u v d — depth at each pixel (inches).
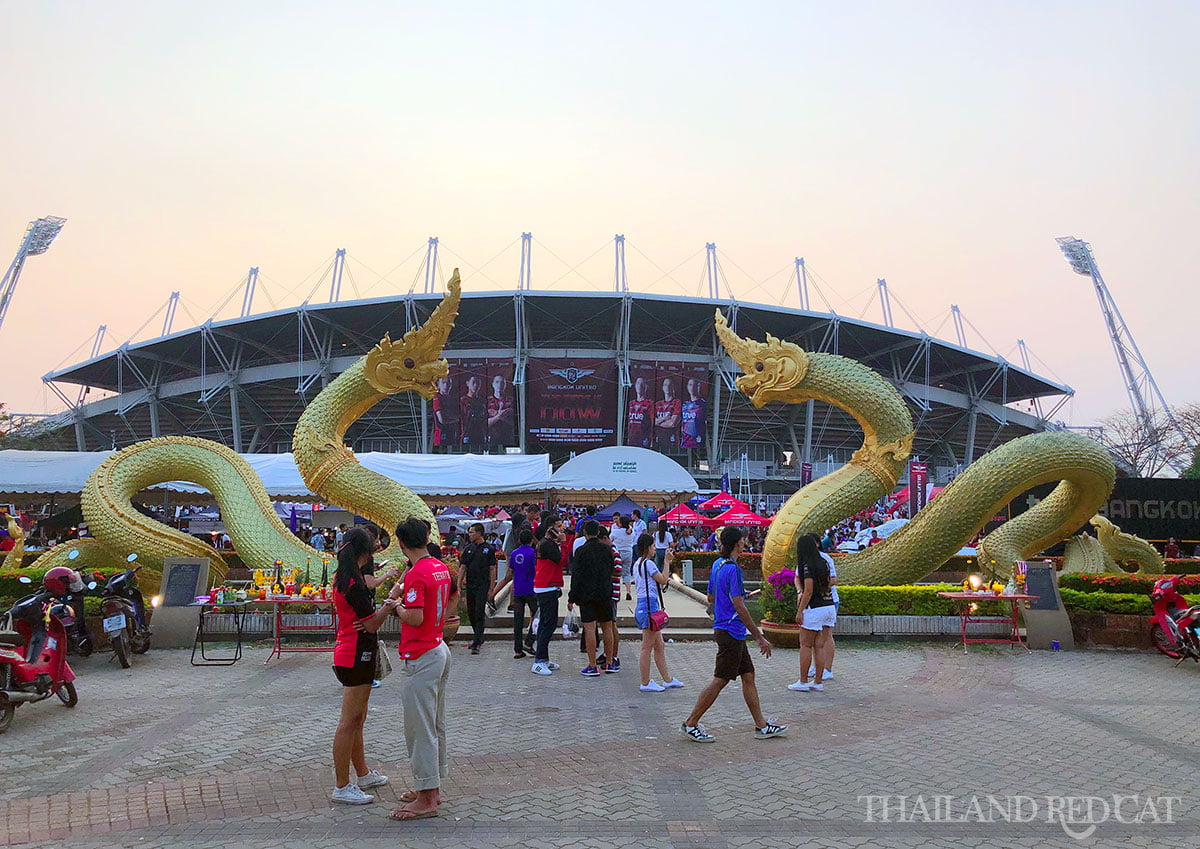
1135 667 425.4
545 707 330.6
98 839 192.1
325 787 229.5
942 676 398.6
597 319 2974.9
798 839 193.3
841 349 3186.5
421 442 2965.1
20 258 2743.6
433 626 211.6
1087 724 305.6
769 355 570.6
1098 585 606.5
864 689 367.6
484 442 2842.0
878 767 251.0
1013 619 489.4
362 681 217.6
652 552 375.9
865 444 562.6
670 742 277.6
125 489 582.9
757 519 1098.1
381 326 2940.5
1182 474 2271.2
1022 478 541.0
